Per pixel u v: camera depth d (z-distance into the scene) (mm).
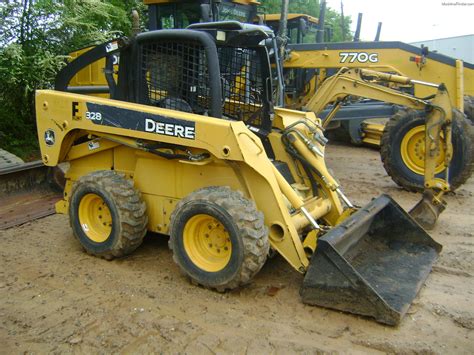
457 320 3514
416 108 5781
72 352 3113
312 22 11156
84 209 4551
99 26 9617
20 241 4953
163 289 3951
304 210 3900
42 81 8109
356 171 8477
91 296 3832
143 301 3756
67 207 4941
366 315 3457
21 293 3873
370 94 6367
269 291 3918
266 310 3639
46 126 4648
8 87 8234
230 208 3635
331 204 4582
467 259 4594
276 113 4867
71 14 8617
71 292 3896
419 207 5492
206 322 3465
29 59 7930
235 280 3707
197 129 3793
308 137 4602
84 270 4297
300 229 4043
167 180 4297
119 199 4258
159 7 7938
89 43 8836
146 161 4383
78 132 4598
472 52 21797
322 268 3541
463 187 7418
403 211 4406
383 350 3162
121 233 4277
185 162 3982
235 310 3635
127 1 11430
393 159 6945
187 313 3586
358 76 6539
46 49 8328
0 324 3422
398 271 4008
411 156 6883
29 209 5867
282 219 3777
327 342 3242
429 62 7074
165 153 4109
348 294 3467
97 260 4508
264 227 3691
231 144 3666
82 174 4871
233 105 4559
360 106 9570
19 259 4516
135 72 4438
